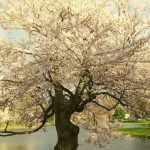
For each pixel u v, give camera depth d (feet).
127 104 42.80
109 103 54.03
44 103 50.39
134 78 39.27
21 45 42.11
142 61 39.14
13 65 40.60
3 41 42.68
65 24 42.52
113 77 38.73
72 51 36.37
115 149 101.65
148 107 44.16
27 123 53.36
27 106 48.93
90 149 97.40
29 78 38.55
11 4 43.68
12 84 41.57
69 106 43.80
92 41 36.73
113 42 41.24
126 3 43.06
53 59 36.99
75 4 44.80
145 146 110.93
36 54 38.75
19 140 149.89
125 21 41.42
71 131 44.21
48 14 42.98
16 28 44.16
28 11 42.98
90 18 43.83
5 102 41.88
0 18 43.98
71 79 37.06
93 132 51.49
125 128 194.39
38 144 130.41
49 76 38.45
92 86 39.88
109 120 55.93
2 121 47.65
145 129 185.37
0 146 122.72
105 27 39.34
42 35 41.86
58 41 36.58
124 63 39.22
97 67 36.76
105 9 45.03
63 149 43.86
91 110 56.18
